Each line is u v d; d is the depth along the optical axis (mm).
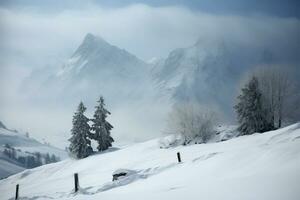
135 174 24094
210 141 52219
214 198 10602
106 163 48031
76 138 62625
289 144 16859
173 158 36219
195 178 16953
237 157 17969
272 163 14656
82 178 40844
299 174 11117
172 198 11547
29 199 23859
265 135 32344
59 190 34812
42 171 57781
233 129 54062
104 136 66812
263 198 9508
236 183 12133
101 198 13594
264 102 52156
